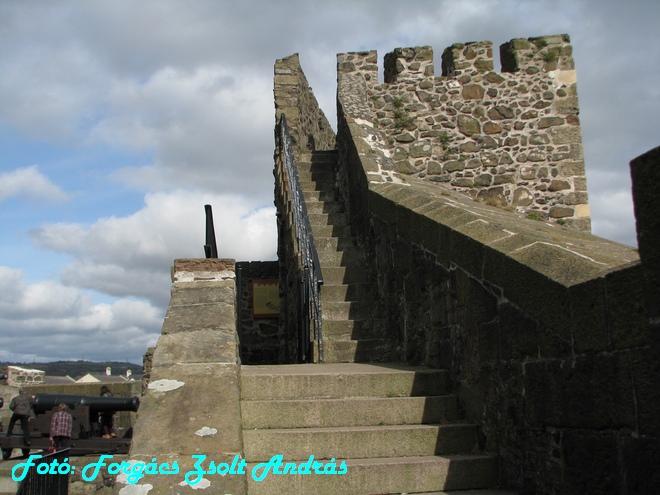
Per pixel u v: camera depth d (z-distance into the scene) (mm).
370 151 9008
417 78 10688
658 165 2719
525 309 3896
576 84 10617
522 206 10297
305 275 7730
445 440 4477
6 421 14117
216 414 3750
